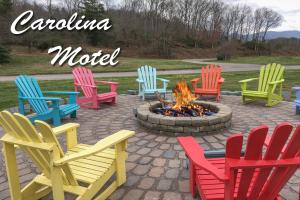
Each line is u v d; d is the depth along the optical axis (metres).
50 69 19.06
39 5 37.75
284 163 1.84
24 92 5.52
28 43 30.16
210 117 4.57
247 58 35.12
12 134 2.42
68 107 5.55
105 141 2.60
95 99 6.46
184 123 4.41
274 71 7.06
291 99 7.43
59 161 2.17
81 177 2.57
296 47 52.34
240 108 6.46
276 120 5.39
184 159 3.58
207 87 7.70
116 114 6.01
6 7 30.30
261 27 62.50
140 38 41.88
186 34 49.47
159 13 47.31
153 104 5.64
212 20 54.94
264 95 6.55
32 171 3.34
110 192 2.79
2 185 3.05
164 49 39.12
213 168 2.04
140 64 22.17
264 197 2.09
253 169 1.88
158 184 2.98
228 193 1.88
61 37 33.94
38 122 2.09
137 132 4.72
